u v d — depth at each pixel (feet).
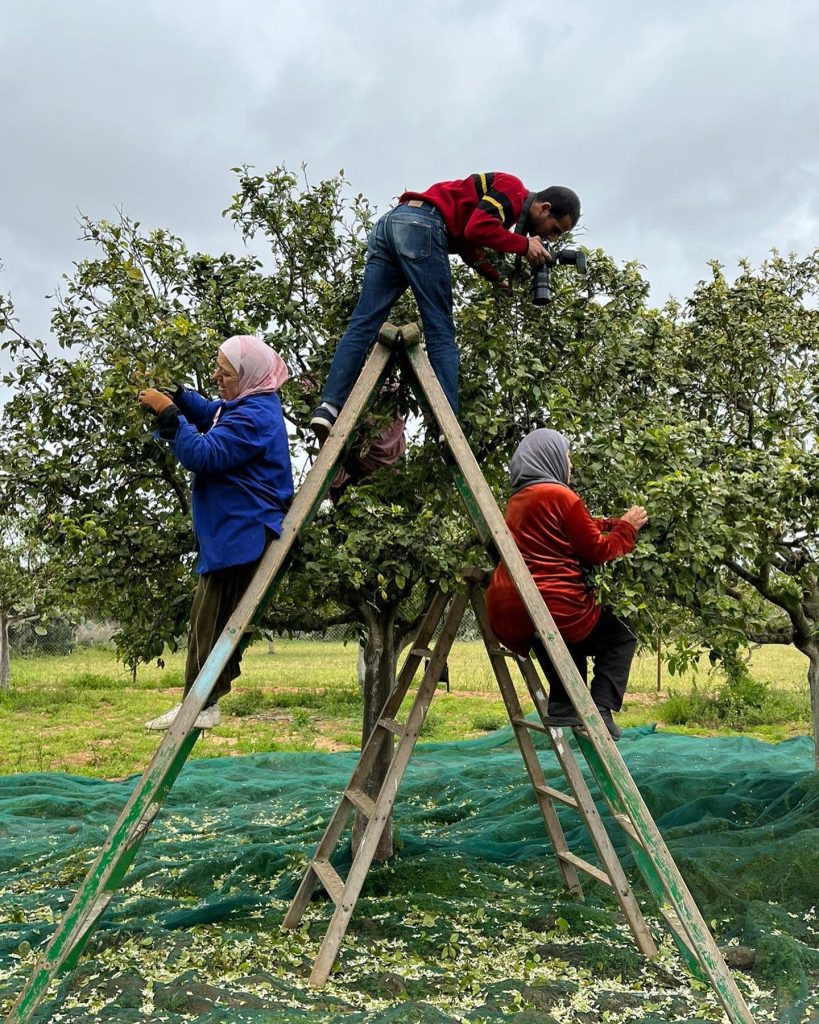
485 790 31.60
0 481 20.12
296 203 20.04
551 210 16.15
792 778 27.43
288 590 18.17
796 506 19.19
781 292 26.43
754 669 87.71
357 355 15.79
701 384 25.58
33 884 23.03
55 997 15.06
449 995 15.47
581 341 19.63
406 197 16.14
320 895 20.75
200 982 15.35
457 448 15.07
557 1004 15.12
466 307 18.62
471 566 17.76
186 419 14.90
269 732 50.24
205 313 19.80
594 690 16.05
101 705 61.67
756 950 16.98
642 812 14.47
